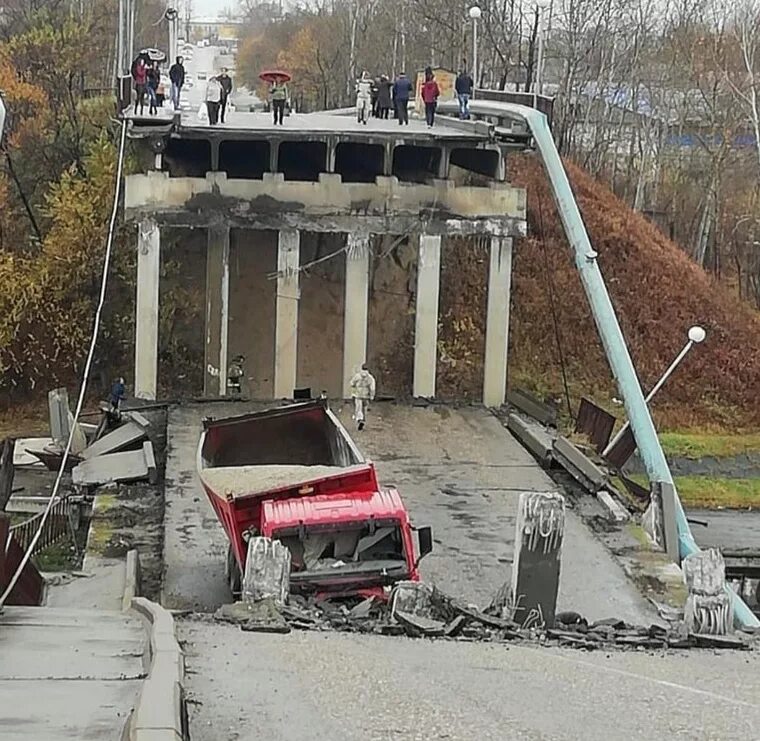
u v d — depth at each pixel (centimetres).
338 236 4338
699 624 1328
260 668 873
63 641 934
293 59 7681
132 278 4581
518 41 6241
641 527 2231
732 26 7144
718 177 5528
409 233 3170
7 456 2691
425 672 893
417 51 6538
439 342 4672
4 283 4531
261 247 4231
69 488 2542
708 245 5619
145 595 1814
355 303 3167
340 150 3834
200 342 4522
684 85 6197
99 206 4584
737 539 3328
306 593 1555
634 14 7406
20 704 663
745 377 4662
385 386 4291
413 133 3150
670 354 4738
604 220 5247
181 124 3083
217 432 2241
